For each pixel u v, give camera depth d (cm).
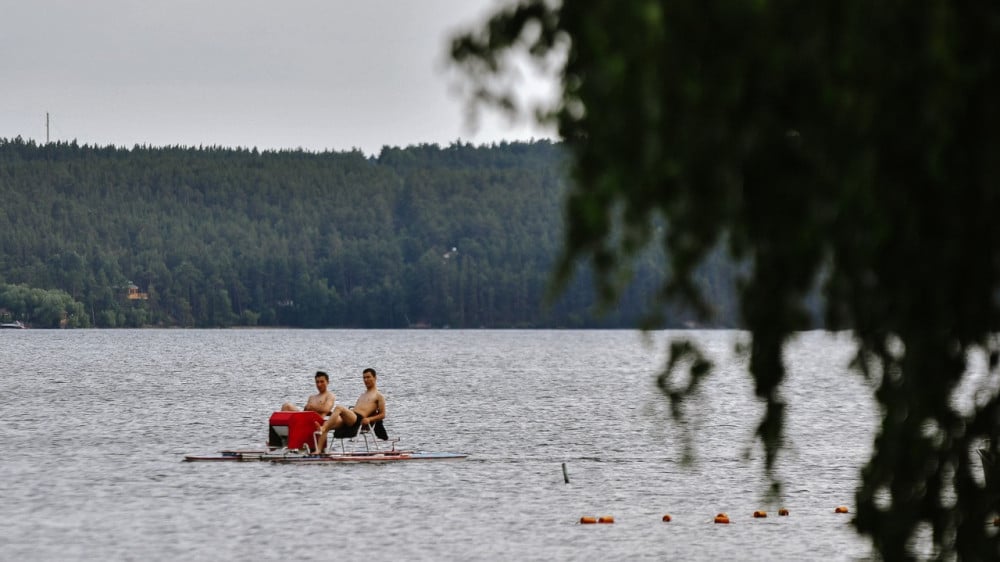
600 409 17800
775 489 2673
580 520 7875
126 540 7112
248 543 7038
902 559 2730
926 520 2728
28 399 19262
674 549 6994
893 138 2219
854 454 11719
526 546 7038
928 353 2559
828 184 2186
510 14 2131
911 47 2097
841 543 7175
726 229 2183
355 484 9288
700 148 2033
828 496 8906
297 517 7875
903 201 2320
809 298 2383
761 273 2341
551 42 2131
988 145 2244
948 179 2294
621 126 1939
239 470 10025
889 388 2644
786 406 2494
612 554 6844
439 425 15088
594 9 1958
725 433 13712
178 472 9931
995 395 2691
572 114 2042
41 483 9344
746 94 2091
